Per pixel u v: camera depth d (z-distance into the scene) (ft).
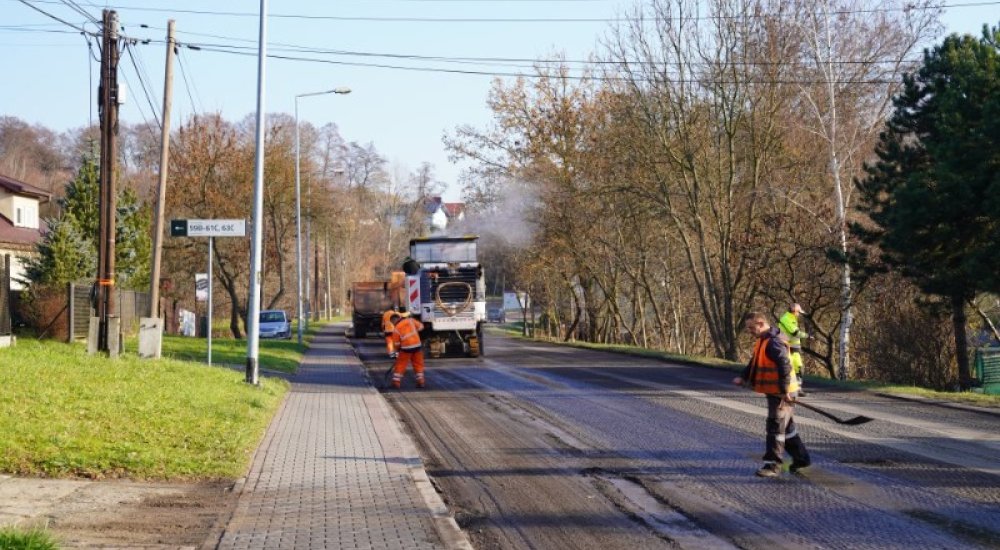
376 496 29.50
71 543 23.15
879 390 62.95
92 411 39.01
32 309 79.61
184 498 28.78
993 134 69.05
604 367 88.63
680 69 115.03
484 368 88.28
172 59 77.51
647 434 42.65
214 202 152.46
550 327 192.65
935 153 75.10
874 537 24.04
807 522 25.81
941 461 34.88
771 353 32.86
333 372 85.10
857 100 109.50
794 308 52.26
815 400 57.31
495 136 157.17
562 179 148.25
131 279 132.36
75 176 132.87
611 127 130.82
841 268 98.84
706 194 123.03
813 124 110.32
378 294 167.43
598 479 32.50
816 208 111.24
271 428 44.65
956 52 80.02
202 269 161.58
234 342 115.24
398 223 325.83
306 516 26.66
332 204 172.24
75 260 100.27
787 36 107.04
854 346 117.60
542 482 32.24
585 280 162.40
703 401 56.08
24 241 125.80
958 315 84.23
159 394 45.88
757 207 121.19
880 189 86.43
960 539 23.70
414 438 43.19
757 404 54.39
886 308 101.24
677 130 116.98
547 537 24.88
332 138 303.48
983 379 86.28
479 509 28.40
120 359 62.49
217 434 38.32
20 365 48.49
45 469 30.73
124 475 31.14
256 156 62.39
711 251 130.93
